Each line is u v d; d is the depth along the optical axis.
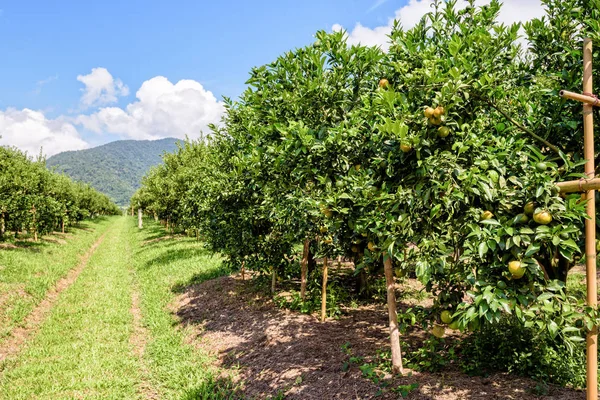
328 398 4.43
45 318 9.45
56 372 6.40
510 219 3.14
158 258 16.53
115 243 26.91
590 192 2.97
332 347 5.79
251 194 7.96
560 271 4.17
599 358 4.44
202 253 16.19
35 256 15.16
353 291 8.91
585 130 3.04
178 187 20.48
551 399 3.62
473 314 2.96
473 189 3.14
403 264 3.88
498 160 3.46
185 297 10.40
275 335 6.66
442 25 4.68
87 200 41.84
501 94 3.73
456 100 3.25
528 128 4.02
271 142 5.38
